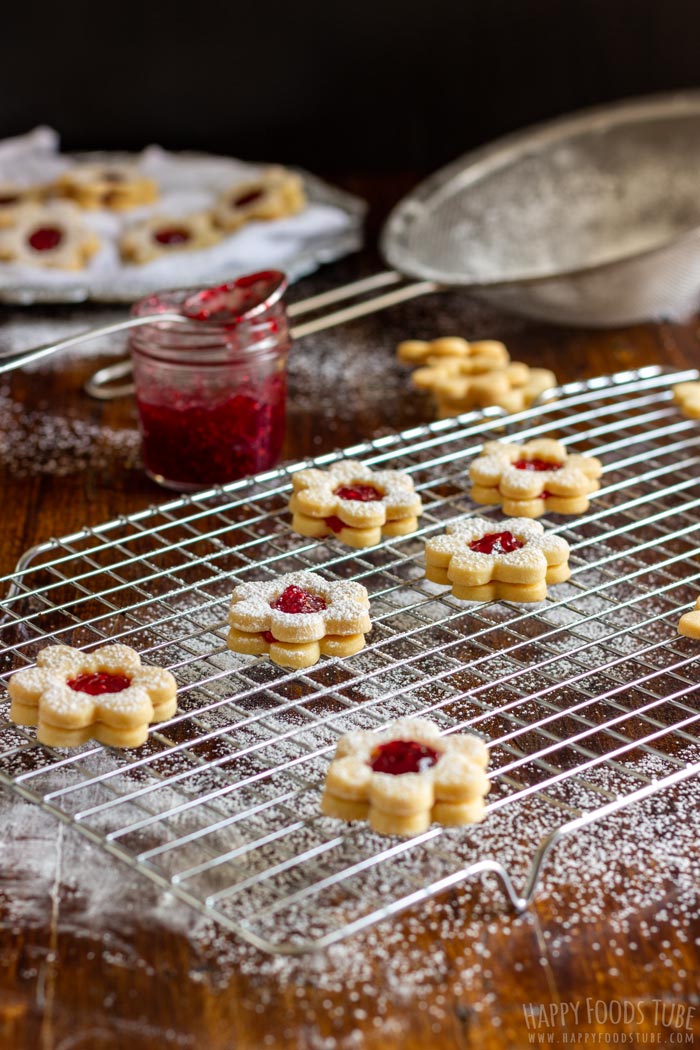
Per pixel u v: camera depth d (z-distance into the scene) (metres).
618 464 1.10
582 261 1.40
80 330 1.29
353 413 1.20
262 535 1.07
